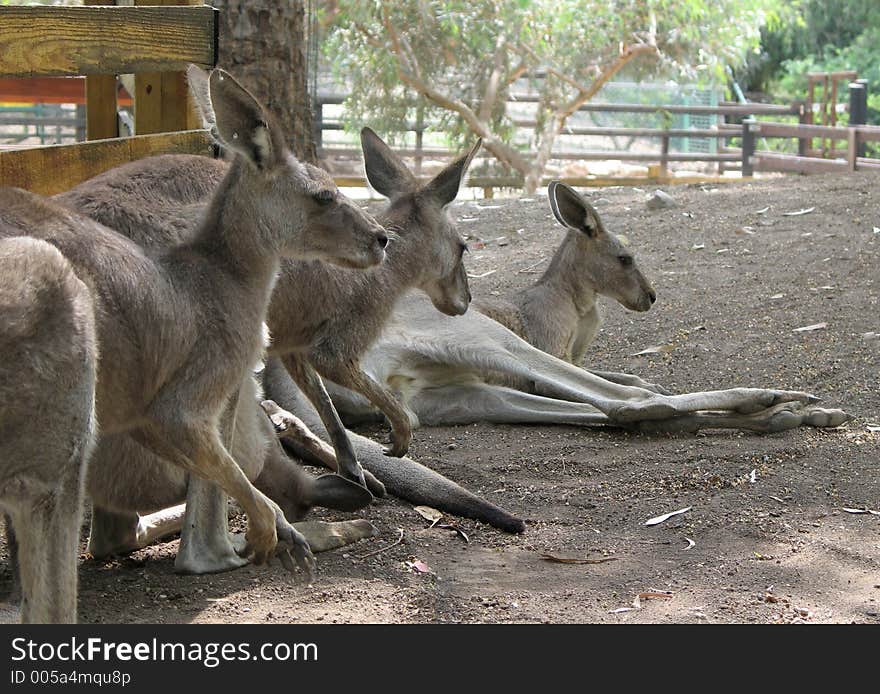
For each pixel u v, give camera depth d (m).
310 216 3.83
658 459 5.25
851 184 10.56
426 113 16.28
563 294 6.79
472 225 10.13
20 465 2.89
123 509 4.05
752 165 18.56
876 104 23.97
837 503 4.69
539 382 5.92
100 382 3.37
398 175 5.31
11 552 3.59
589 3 15.66
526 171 16.20
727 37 16.30
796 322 7.18
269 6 7.09
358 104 15.89
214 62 5.36
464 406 5.98
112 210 4.03
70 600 2.97
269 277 3.83
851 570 4.02
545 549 4.29
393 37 15.12
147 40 5.14
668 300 7.76
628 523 4.54
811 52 27.22
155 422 3.54
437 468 5.21
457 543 4.38
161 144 5.33
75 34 4.90
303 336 4.83
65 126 16.72
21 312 2.81
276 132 3.75
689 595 3.80
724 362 6.67
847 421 5.74
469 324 6.10
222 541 4.05
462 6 15.25
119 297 3.38
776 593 3.82
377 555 4.24
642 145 21.72
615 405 5.61
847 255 8.25
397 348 6.01
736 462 5.18
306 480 4.57
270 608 3.71
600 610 3.69
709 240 8.94
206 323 3.59
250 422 4.23
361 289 4.86
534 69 16.66
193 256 3.67
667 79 16.94
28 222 3.34
